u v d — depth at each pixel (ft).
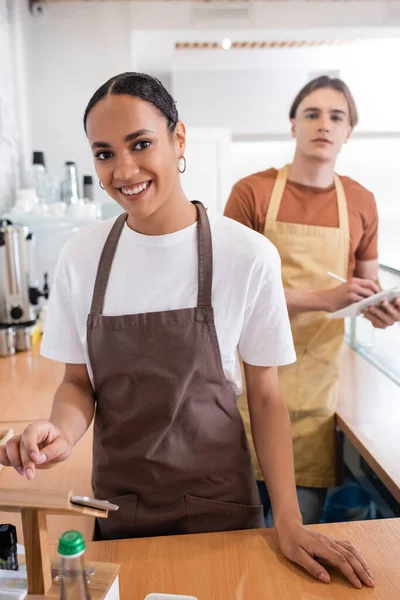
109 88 2.99
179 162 3.39
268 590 2.97
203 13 11.09
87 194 10.43
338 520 7.13
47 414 5.56
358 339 8.26
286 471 3.57
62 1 10.88
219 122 15.28
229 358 3.68
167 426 3.63
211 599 2.91
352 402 6.40
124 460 3.72
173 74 15.01
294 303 5.94
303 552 3.13
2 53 9.25
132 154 3.01
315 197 6.33
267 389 3.83
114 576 2.58
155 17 11.07
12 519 3.79
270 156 15.56
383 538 3.40
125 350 3.58
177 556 3.26
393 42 12.51
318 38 12.07
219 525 3.84
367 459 5.14
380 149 14.19
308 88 6.13
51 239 9.91
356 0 11.14
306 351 6.21
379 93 14.05
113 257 3.60
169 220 3.47
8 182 9.48
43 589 2.51
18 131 10.19
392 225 9.81
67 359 3.85
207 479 3.76
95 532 3.99
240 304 3.55
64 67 11.07
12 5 9.80
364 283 5.81
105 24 11.02
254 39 12.00
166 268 3.55
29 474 2.68
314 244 6.27
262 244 3.57
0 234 7.40
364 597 2.91
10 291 7.54
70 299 3.71
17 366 7.09
